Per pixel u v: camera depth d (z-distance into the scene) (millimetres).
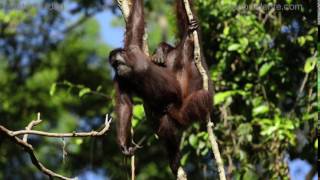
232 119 25750
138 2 21031
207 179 27984
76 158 41938
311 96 25078
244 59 25516
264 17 26766
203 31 26422
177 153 20406
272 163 25172
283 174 25156
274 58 25453
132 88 21109
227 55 25734
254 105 25250
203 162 26812
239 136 25516
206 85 18234
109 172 40031
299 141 26562
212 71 26047
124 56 20828
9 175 46438
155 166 42344
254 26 25453
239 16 25625
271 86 25734
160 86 20594
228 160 25609
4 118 45812
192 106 20438
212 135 17812
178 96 20719
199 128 25766
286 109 26891
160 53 21281
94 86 46344
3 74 46844
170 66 21141
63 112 45344
